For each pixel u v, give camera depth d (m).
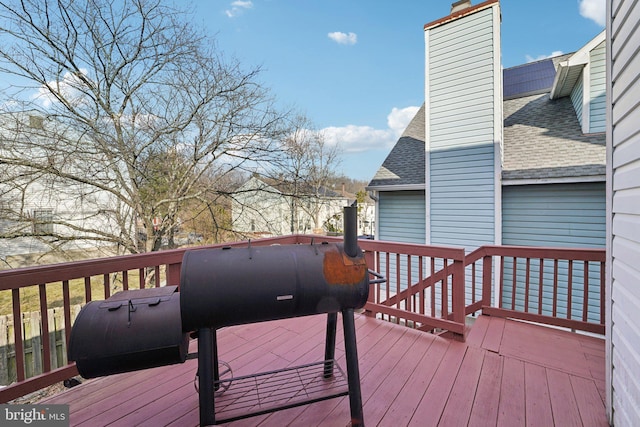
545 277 4.91
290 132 8.39
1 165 5.38
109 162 6.28
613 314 1.57
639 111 1.30
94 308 1.47
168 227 7.41
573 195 4.73
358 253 1.61
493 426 1.60
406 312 2.87
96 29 5.82
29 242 6.60
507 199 5.25
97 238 6.56
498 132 5.03
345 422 1.65
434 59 5.66
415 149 7.16
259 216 8.41
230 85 7.13
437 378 2.04
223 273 1.39
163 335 1.41
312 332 2.79
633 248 1.35
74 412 1.72
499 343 2.52
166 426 1.62
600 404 1.76
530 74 7.01
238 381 2.00
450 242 5.54
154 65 6.48
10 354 3.80
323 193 14.47
